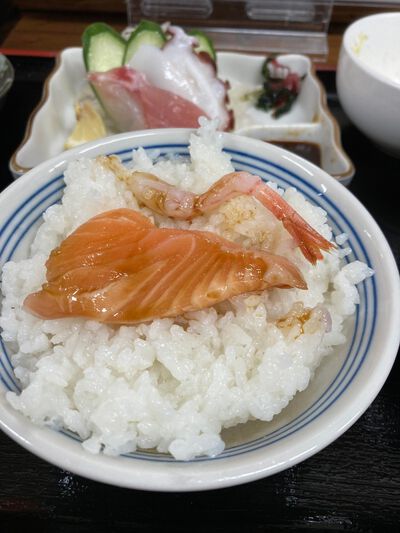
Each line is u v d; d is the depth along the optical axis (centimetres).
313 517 16
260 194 18
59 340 16
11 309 17
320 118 31
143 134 20
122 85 29
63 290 15
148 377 15
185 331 16
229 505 16
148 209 19
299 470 16
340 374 15
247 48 38
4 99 29
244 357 16
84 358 15
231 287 15
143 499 16
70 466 12
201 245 16
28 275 17
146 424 14
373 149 29
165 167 20
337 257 18
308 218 18
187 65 30
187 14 38
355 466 16
